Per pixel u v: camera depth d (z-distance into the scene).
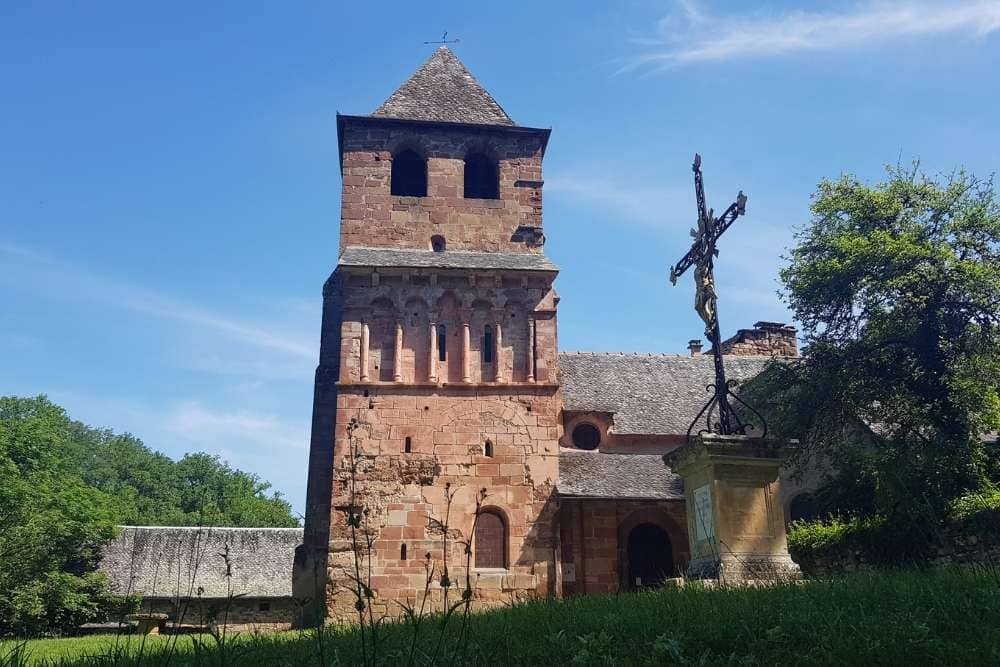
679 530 33.44
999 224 31.45
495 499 30.92
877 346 31.11
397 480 30.62
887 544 23.14
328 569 29.27
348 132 34.97
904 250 30.00
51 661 11.55
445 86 37.53
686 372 40.84
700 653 7.98
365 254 33.28
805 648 7.80
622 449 36.12
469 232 34.56
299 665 8.38
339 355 34.72
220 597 51.34
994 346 30.22
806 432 30.69
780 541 15.55
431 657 8.12
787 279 33.94
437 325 32.69
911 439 30.73
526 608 12.67
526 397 32.16
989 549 20.88
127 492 82.56
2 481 47.38
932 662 6.93
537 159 35.94
